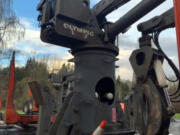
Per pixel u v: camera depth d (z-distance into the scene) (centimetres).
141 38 289
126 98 465
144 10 336
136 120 250
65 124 386
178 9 168
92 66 409
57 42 420
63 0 391
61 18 391
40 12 440
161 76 247
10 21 1888
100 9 433
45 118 396
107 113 402
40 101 397
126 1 393
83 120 390
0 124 846
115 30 402
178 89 276
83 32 411
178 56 164
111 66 421
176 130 1130
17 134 771
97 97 400
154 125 233
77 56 428
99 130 266
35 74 3456
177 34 166
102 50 412
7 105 816
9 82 801
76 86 416
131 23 371
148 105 244
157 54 255
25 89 3108
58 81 601
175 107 273
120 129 432
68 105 397
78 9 407
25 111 912
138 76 255
